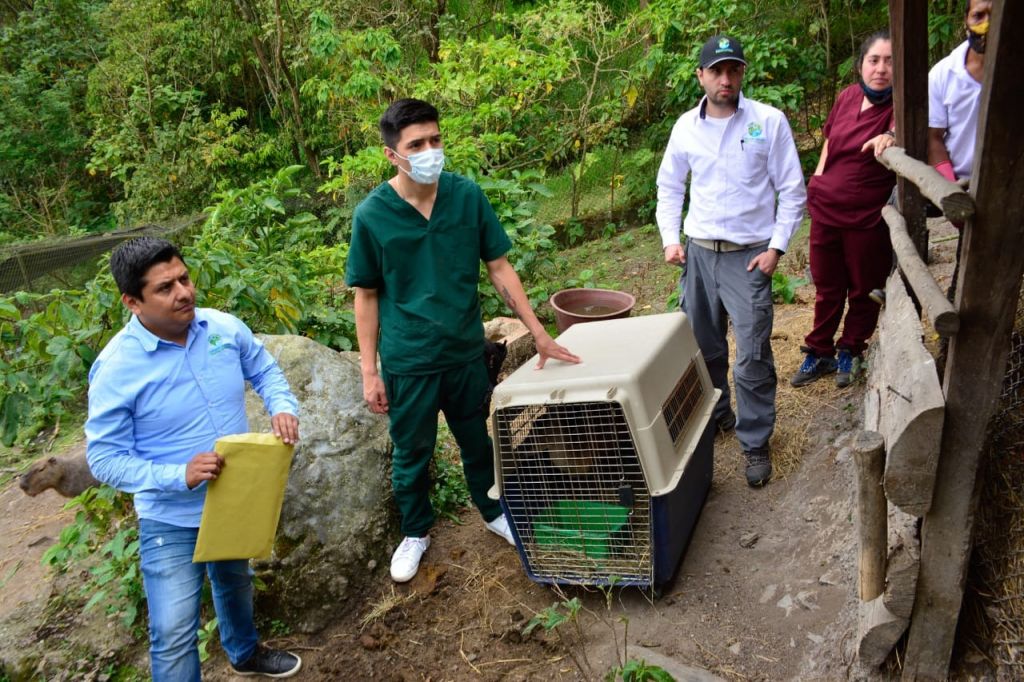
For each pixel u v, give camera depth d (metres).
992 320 1.86
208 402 2.55
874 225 3.62
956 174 3.10
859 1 8.37
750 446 3.59
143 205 12.80
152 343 2.44
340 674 3.05
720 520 3.47
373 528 3.50
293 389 3.68
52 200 15.06
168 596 2.51
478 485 3.45
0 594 3.78
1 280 8.80
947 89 2.98
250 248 5.75
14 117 14.87
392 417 3.21
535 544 3.11
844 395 3.94
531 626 2.84
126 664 3.32
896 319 2.61
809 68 8.38
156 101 13.20
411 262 3.00
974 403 1.93
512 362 5.38
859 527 2.17
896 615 2.18
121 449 2.41
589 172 9.70
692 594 3.08
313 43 9.27
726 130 3.38
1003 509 2.25
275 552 3.29
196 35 13.23
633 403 2.77
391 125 2.83
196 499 2.54
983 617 2.24
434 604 3.31
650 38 9.07
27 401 4.29
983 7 2.78
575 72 8.91
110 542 3.49
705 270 3.60
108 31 14.49
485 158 7.76
